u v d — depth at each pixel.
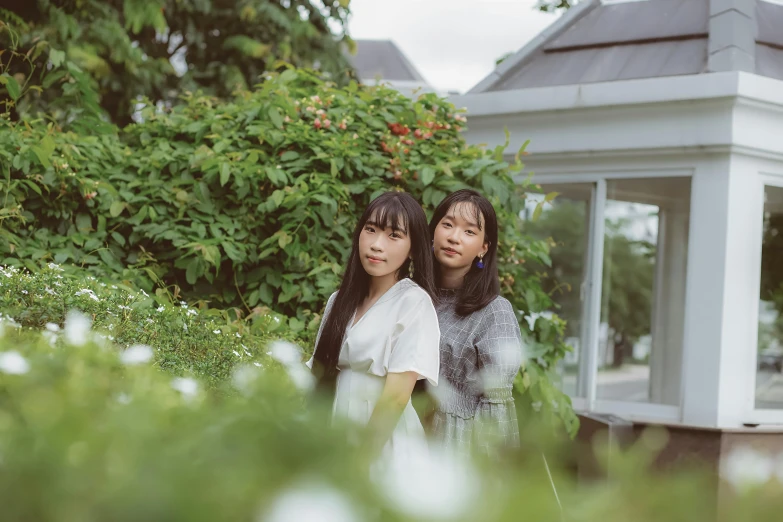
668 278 5.45
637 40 5.86
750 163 5.22
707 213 5.24
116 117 10.26
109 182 4.45
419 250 2.46
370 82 20.09
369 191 4.44
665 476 0.54
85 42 8.98
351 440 0.58
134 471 0.52
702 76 5.10
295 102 4.72
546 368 4.73
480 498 0.50
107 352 1.14
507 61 6.18
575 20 6.29
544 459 0.60
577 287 5.70
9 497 0.53
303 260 4.21
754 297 5.25
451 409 2.57
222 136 4.61
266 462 0.55
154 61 10.10
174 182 4.41
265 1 11.20
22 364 1.00
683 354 5.30
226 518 0.50
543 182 5.76
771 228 5.32
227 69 11.09
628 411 5.50
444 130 4.85
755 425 5.18
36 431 0.58
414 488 0.51
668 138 5.27
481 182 4.55
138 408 0.67
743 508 0.52
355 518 0.49
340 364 2.41
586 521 0.53
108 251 4.24
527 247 4.73
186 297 4.31
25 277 3.17
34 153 4.11
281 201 4.17
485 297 2.72
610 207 5.57
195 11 11.34
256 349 3.48
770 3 5.95
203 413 0.68
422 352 2.28
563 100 5.50
